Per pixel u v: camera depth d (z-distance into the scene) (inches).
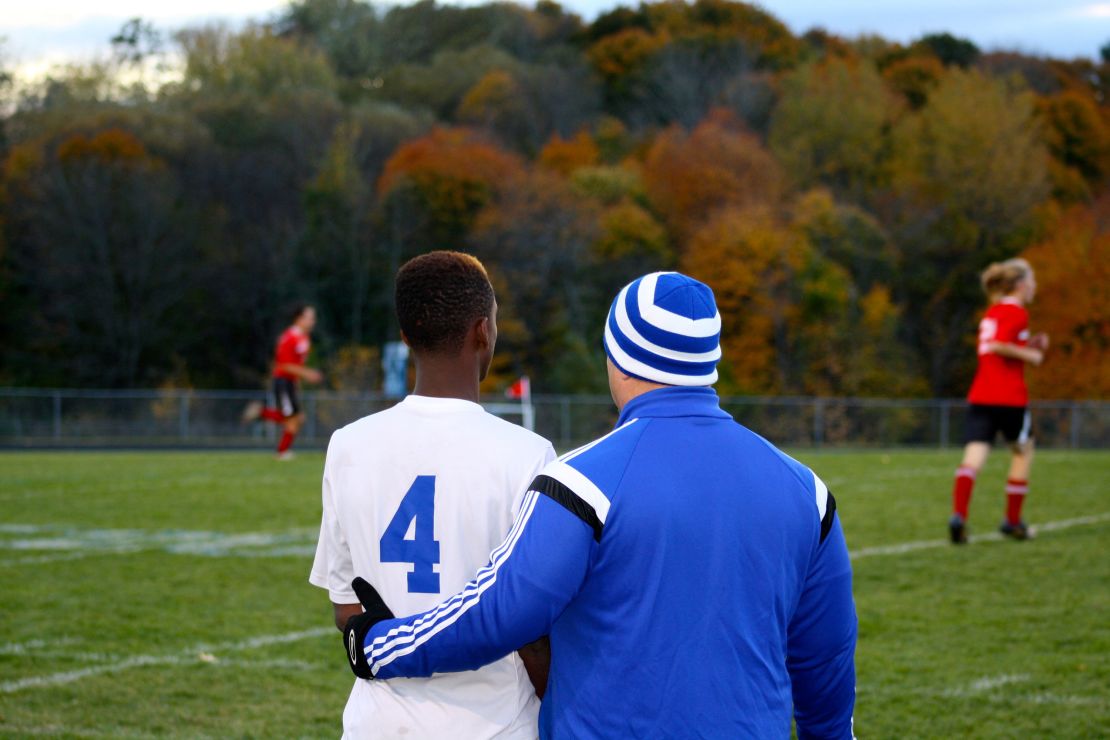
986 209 2481.5
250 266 2519.7
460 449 126.1
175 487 733.9
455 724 122.0
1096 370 2274.9
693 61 2920.8
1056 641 323.0
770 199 2396.7
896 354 2276.1
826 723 127.3
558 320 2237.9
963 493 486.3
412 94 3043.8
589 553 111.3
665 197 2438.5
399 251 2386.8
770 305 2197.3
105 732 246.8
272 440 1427.2
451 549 124.6
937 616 354.0
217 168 2600.9
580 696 113.2
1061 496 676.1
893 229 2475.4
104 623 351.3
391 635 116.9
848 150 2586.1
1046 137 2672.2
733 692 110.5
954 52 3166.8
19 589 402.9
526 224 2287.2
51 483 759.7
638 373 118.9
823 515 120.4
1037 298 2341.3
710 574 111.1
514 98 2854.3
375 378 2129.7
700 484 112.8
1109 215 2481.5
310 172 2647.6
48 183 2351.1
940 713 257.6
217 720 256.7
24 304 2381.9
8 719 255.6
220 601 384.8
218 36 3021.7
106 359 2402.8
